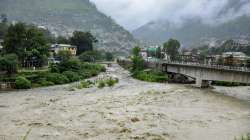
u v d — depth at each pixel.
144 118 38.97
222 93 69.50
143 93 62.56
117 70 144.38
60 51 133.38
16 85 67.06
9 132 31.69
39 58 102.38
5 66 74.12
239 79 67.56
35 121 36.25
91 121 36.69
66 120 37.00
